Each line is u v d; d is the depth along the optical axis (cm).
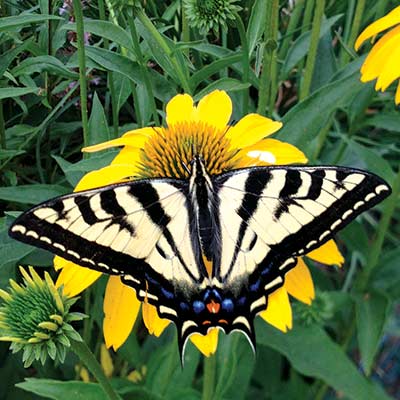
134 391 22
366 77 18
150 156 17
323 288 27
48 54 20
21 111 21
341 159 27
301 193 15
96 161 18
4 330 14
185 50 21
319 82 24
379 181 14
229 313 15
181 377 23
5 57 19
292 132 19
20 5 21
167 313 15
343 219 14
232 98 23
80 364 23
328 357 22
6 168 21
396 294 25
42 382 18
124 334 16
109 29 18
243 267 15
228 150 17
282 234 15
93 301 23
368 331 23
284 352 22
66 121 22
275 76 22
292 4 25
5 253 18
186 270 15
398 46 17
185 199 15
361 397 22
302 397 28
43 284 14
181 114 18
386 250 32
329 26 23
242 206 15
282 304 15
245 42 18
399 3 24
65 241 14
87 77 21
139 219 15
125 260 14
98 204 14
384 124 24
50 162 21
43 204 14
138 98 21
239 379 24
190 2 18
